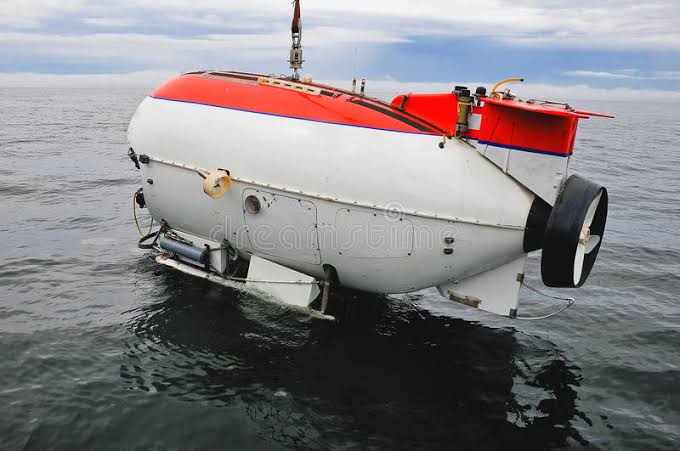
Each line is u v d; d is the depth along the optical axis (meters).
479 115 6.36
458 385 6.47
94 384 6.14
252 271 7.88
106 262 9.82
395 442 5.44
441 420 5.81
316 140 6.64
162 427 5.51
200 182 7.47
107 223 12.53
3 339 7.02
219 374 6.41
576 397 6.39
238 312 7.78
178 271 9.29
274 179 6.86
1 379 6.19
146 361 6.62
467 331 7.87
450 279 6.99
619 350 7.53
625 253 11.97
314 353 6.89
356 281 7.35
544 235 6.16
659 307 9.05
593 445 5.56
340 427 5.62
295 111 6.85
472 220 6.32
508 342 7.63
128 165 21.14
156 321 7.57
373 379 6.45
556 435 5.69
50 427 5.45
